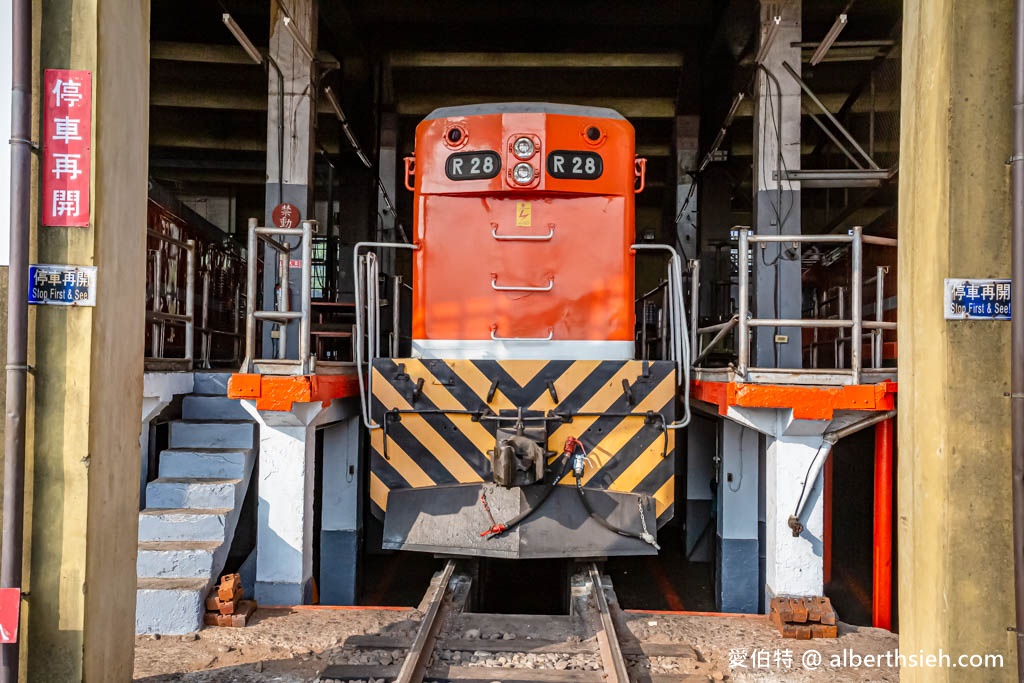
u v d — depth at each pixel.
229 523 4.98
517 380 4.84
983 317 2.96
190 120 12.13
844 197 9.41
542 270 5.19
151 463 5.62
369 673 3.66
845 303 9.11
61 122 3.15
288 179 6.66
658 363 4.83
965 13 2.96
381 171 10.84
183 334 8.02
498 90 11.53
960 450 2.96
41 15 3.15
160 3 9.20
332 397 5.13
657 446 4.80
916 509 3.18
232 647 4.10
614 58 10.66
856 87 8.45
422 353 5.20
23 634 3.10
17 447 3.01
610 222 5.20
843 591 6.34
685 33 10.31
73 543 3.13
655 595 6.61
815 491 4.71
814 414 4.40
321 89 9.39
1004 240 2.97
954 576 2.95
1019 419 2.85
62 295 3.14
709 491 7.63
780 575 4.70
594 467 4.77
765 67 6.14
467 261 5.21
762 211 6.13
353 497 6.04
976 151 2.97
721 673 3.76
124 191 3.43
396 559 7.64
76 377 3.14
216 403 5.84
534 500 4.59
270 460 4.96
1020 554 2.84
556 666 3.75
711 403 5.37
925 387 3.12
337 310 9.58
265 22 9.62
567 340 5.16
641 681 3.61
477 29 10.27
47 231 3.16
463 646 3.95
